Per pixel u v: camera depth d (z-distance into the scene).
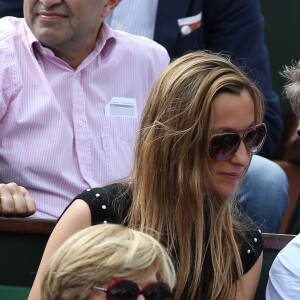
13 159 16.36
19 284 14.91
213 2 22.33
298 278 13.79
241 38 22.58
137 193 13.17
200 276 13.18
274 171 18.88
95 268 10.45
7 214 14.91
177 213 13.01
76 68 17.20
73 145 16.80
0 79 16.45
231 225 13.48
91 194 13.30
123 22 21.42
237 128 12.80
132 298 10.49
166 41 21.48
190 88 12.85
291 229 19.27
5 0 21.45
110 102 17.39
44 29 16.69
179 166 12.91
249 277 13.74
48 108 16.59
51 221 14.88
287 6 28.11
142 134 13.20
